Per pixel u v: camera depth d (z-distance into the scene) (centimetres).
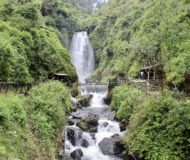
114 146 1552
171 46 2319
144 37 2988
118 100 2092
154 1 4269
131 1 5609
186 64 1980
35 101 1594
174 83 1942
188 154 1234
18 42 2180
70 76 2797
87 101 2317
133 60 3053
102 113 2078
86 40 5347
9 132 1168
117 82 2503
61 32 4903
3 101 1331
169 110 1367
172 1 3200
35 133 1384
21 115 1330
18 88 1822
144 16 3947
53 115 1589
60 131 1602
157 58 2216
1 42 1900
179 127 1265
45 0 4875
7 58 1838
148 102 1520
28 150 1212
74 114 1978
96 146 1625
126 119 1780
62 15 5134
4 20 2509
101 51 4984
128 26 4569
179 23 2561
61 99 1945
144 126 1397
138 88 2122
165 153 1249
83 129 1711
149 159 1284
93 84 2708
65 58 2919
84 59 5200
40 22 3150
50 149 1361
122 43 3766
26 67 2094
